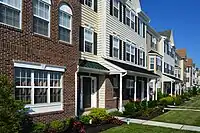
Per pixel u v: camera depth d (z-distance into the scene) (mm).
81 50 16906
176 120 16859
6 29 9203
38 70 11008
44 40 11266
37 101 10977
